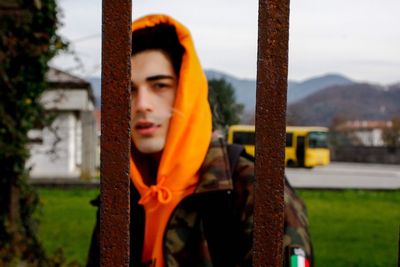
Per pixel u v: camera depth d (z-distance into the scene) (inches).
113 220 39.4
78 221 415.5
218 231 73.7
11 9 169.2
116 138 39.2
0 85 176.7
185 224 74.4
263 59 39.4
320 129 1459.2
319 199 633.0
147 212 77.1
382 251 329.1
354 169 1536.7
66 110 845.2
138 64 80.7
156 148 78.7
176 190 75.1
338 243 354.0
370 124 2694.4
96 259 83.2
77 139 999.6
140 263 79.8
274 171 39.6
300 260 63.8
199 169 75.9
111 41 39.0
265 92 39.5
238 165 76.3
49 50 191.3
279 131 39.4
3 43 168.6
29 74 183.3
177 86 81.0
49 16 181.6
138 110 79.0
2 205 181.8
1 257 171.8
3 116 175.6
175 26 80.5
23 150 183.3
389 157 1942.7
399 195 689.6
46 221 410.3
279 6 39.2
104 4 38.9
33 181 724.7
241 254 72.2
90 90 855.7
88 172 781.3
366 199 639.1
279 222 39.7
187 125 77.6
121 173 39.3
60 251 209.2
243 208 72.9
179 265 73.6
